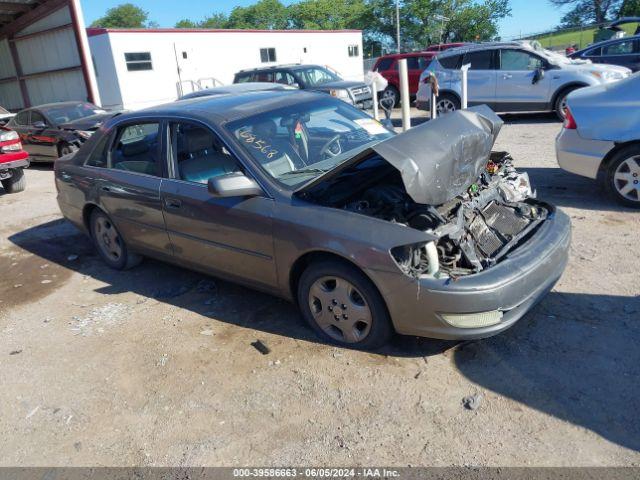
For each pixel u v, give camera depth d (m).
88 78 18.83
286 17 66.00
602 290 4.07
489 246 3.54
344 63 30.48
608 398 2.96
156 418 3.24
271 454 2.86
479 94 12.84
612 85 5.79
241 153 3.93
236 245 3.98
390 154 3.12
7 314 4.88
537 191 6.69
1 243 6.96
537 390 3.09
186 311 4.52
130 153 4.91
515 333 3.64
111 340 4.19
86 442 3.12
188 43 22.27
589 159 5.81
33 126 12.64
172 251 4.63
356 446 2.84
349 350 3.65
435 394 3.15
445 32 55.03
